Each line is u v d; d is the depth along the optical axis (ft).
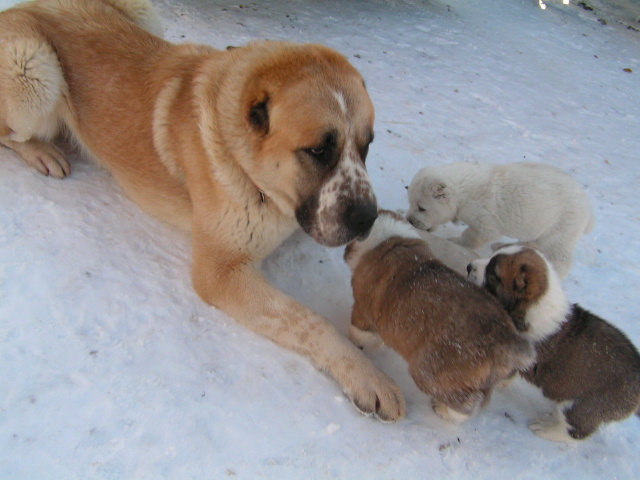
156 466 2.34
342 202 2.59
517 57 7.93
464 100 6.02
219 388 2.64
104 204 3.41
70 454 2.32
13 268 2.89
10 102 3.21
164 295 3.00
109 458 2.33
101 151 3.40
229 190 2.83
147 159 3.19
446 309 2.52
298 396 2.68
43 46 3.23
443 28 8.48
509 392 2.91
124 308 2.87
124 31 3.37
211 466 2.37
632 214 4.55
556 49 8.73
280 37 6.51
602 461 2.68
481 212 3.62
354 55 6.58
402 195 4.19
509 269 2.72
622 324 3.40
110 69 3.24
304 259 3.42
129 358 2.68
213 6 7.04
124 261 3.11
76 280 2.93
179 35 5.78
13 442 2.32
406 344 2.63
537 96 6.65
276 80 2.56
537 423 2.75
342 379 2.72
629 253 4.06
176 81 3.05
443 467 2.52
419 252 2.86
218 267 2.97
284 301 2.88
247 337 2.90
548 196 3.39
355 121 2.57
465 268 3.50
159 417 2.48
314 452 2.48
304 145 2.52
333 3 8.53
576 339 2.60
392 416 2.61
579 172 5.03
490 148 5.08
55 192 3.36
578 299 3.53
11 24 3.21
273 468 2.40
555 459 2.65
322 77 2.56
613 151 5.63
